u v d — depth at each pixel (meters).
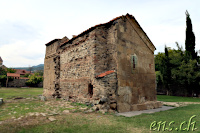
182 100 15.31
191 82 19.61
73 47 10.52
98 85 7.53
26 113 6.11
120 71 7.64
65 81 11.06
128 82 7.99
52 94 11.70
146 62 9.88
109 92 7.09
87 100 8.34
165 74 22.77
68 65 10.91
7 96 12.80
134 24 9.37
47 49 14.16
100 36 8.45
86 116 5.79
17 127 4.27
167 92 23.81
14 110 6.75
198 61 20.53
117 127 4.40
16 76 39.00
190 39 20.89
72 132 3.90
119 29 8.14
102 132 3.92
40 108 7.32
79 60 9.62
